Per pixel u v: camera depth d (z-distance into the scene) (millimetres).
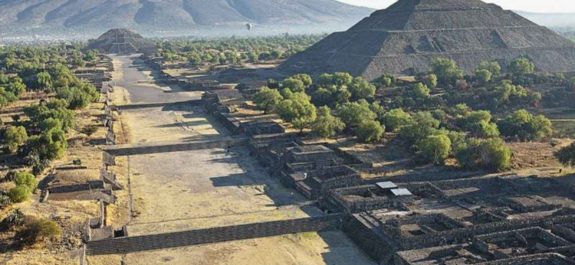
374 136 162125
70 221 101688
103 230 100812
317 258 95625
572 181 125812
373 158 146625
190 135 183875
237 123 191500
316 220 107438
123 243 97500
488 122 172375
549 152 149875
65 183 120938
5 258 88250
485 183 125000
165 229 104500
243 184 132875
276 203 119562
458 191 119625
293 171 135125
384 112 187875
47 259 88625
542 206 106750
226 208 116625
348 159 147375
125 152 160125
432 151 138500
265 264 93375
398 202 111062
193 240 101312
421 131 153750
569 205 108812
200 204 119188
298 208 115938
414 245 92188
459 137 147625
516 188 119938
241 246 100625
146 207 117250
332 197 116125
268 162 146875
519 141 163000
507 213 104250
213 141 168875
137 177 138625
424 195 117500
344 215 108688
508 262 83688
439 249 89750
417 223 101938
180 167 147875
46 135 142250
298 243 101812
